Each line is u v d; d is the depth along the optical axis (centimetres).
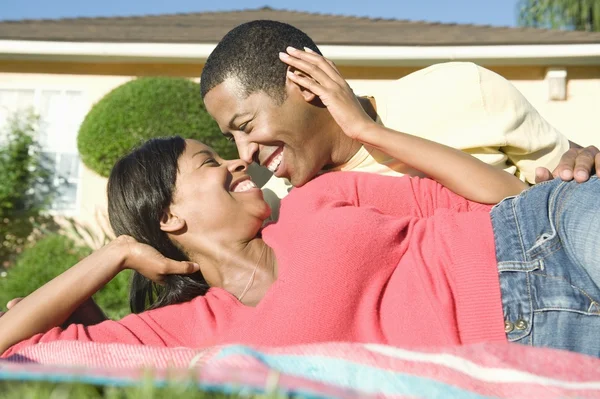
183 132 862
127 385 129
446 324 203
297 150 272
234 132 276
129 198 242
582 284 203
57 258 773
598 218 204
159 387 123
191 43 974
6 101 1019
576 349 200
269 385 120
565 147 303
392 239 220
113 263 231
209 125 866
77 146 920
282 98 266
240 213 238
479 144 283
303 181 276
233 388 120
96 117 891
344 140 279
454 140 285
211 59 274
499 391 154
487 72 298
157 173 241
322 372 150
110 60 1000
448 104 289
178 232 240
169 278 241
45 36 989
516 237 214
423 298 208
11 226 958
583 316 200
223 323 213
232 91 267
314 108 270
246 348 153
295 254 215
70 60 1005
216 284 241
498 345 168
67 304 221
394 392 146
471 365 160
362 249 213
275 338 202
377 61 952
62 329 223
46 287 223
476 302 205
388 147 258
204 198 238
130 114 873
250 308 217
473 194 253
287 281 210
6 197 954
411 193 254
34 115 990
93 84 1016
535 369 161
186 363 170
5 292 738
